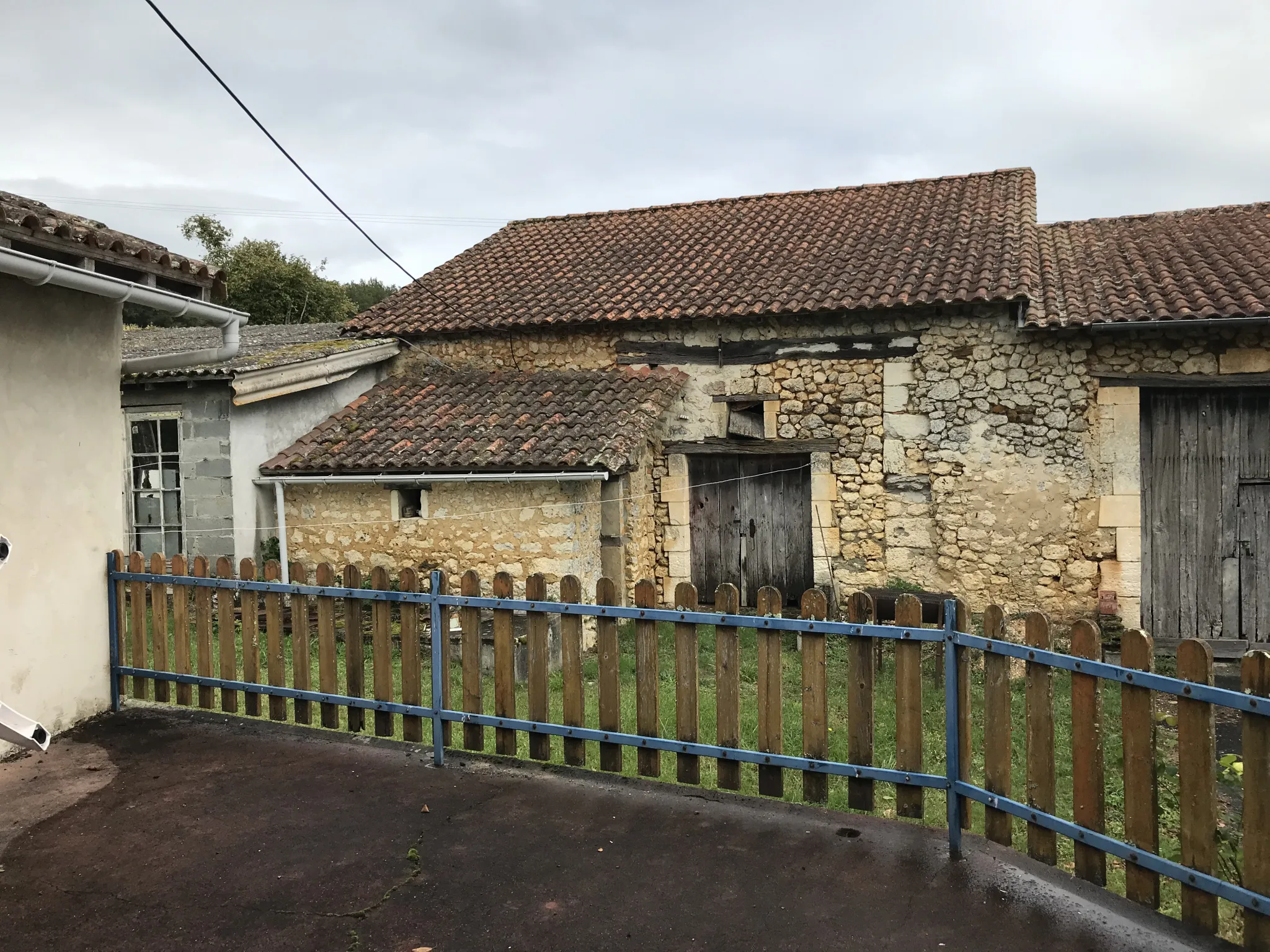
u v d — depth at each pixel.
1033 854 3.39
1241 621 8.80
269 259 25.00
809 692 3.88
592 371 10.76
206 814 4.00
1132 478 8.87
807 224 12.13
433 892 3.33
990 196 11.80
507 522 9.20
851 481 9.89
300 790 4.25
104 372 5.46
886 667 8.18
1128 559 8.88
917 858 3.52
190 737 4.95
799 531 10.23
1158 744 6.25
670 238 12.73
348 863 3.55
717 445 10.35
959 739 3.54
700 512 10.62
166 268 5.20
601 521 9.79
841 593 9.93
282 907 3.24
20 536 4.86
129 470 10.37
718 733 4.10
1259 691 2.76
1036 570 9.20
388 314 11.97
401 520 9.59
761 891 3.31
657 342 10.59
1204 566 8.88
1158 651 8.80
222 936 3.07
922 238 10.84
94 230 4.83
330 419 10.52
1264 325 8.29
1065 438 9.09
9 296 4.81
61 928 3.12
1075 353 9.02
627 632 9.61
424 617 8.86
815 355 9.98
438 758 4.57
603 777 4.34
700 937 3.03
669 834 3.77
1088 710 3.16
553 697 7.08
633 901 3.26
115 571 5.44
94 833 3.83
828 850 3.61
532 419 9.72
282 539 9.89
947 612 3.56
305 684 5.02
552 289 11.70
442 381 11.10
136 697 5.43
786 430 10.09
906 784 3.70
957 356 9.45
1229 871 3.34
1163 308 8.34
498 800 4.12
